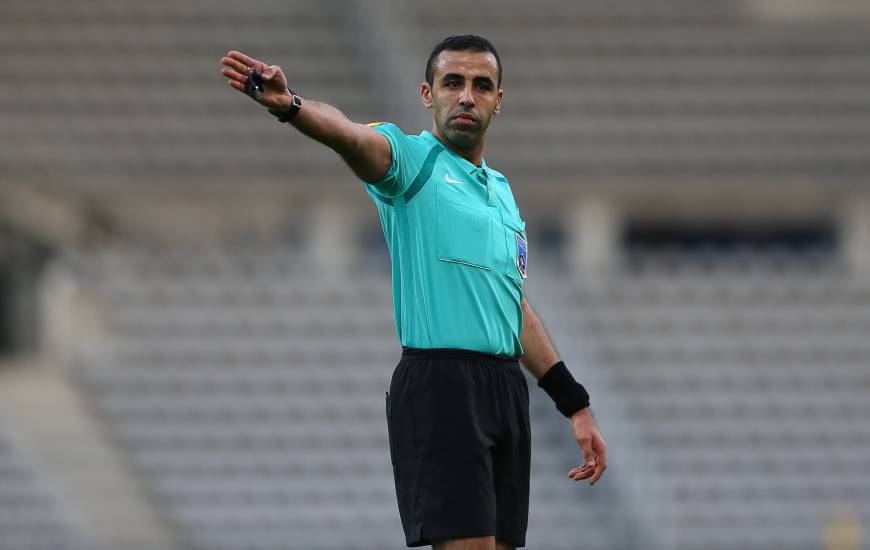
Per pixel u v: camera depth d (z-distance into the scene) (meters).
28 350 72.56
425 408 13.80
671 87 77.00
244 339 59.88
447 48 14.21
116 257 63.34
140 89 75.19
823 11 82.38
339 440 55.16
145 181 69.94
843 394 57.75
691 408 56.59
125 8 79.62
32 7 79.25
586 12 80.75
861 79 78.25
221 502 52.28
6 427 55.31
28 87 74.88
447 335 13.88
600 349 59.34
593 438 15.45
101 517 51.34
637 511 51.66
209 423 55.94
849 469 54.22
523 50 78.44
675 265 71.56
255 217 79.25
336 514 51.84
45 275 73.44
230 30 78.50
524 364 15.61
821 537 51.06
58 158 70.62
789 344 60.06
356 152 13.32
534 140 73.31
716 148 73.31
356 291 61.94
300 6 79.88
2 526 51.03
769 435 55.44
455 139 14.12
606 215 71.88
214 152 71.50
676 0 82.19
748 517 51.75
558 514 51.47
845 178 71.94
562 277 62.84
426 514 13.64
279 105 12.63
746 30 80.75
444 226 13.96
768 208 73.44
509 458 14.21
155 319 60.69
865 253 72.25
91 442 55.00
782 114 75.88
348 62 76.62
